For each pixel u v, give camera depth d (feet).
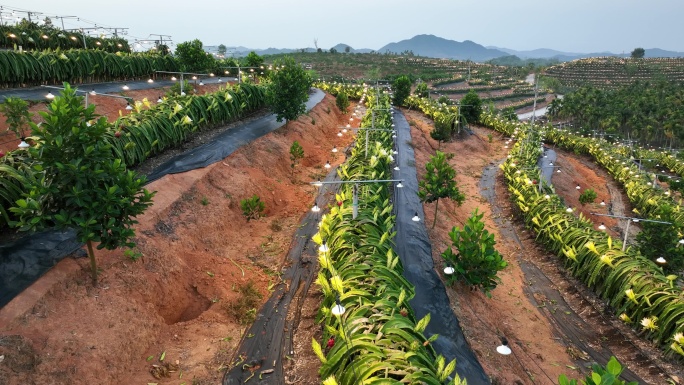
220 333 26.32
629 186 90.63
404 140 86.38
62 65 67.10
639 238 45.78
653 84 367.04
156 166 45.01
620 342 33.17
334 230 31.68
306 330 26.86
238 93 70.38
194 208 38.65
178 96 57.16
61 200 22.31
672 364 29.96
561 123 284.00
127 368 21.94
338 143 85.20
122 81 81.97
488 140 122.31
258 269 34.68
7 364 18.49
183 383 21.85
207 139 56.54
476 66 509.35
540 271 45.21
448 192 47.26
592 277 38.83
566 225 46.21
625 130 258.78
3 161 29.73
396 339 19.43
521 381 26.45
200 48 95.30
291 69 68.59
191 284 30.48
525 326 35.19
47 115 20.99
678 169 136.36
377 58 463.01
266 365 23.71
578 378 29.32
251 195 47.16
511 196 67.21
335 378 18.62
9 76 57.88
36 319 21.53
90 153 21.98
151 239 31.09
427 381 16.74
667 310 31.14
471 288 37.32
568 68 531.09
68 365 19.97
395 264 26.86
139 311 25.09
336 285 21.50
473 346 28.32
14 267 24.44
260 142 60.95
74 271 25.26
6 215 26.76
